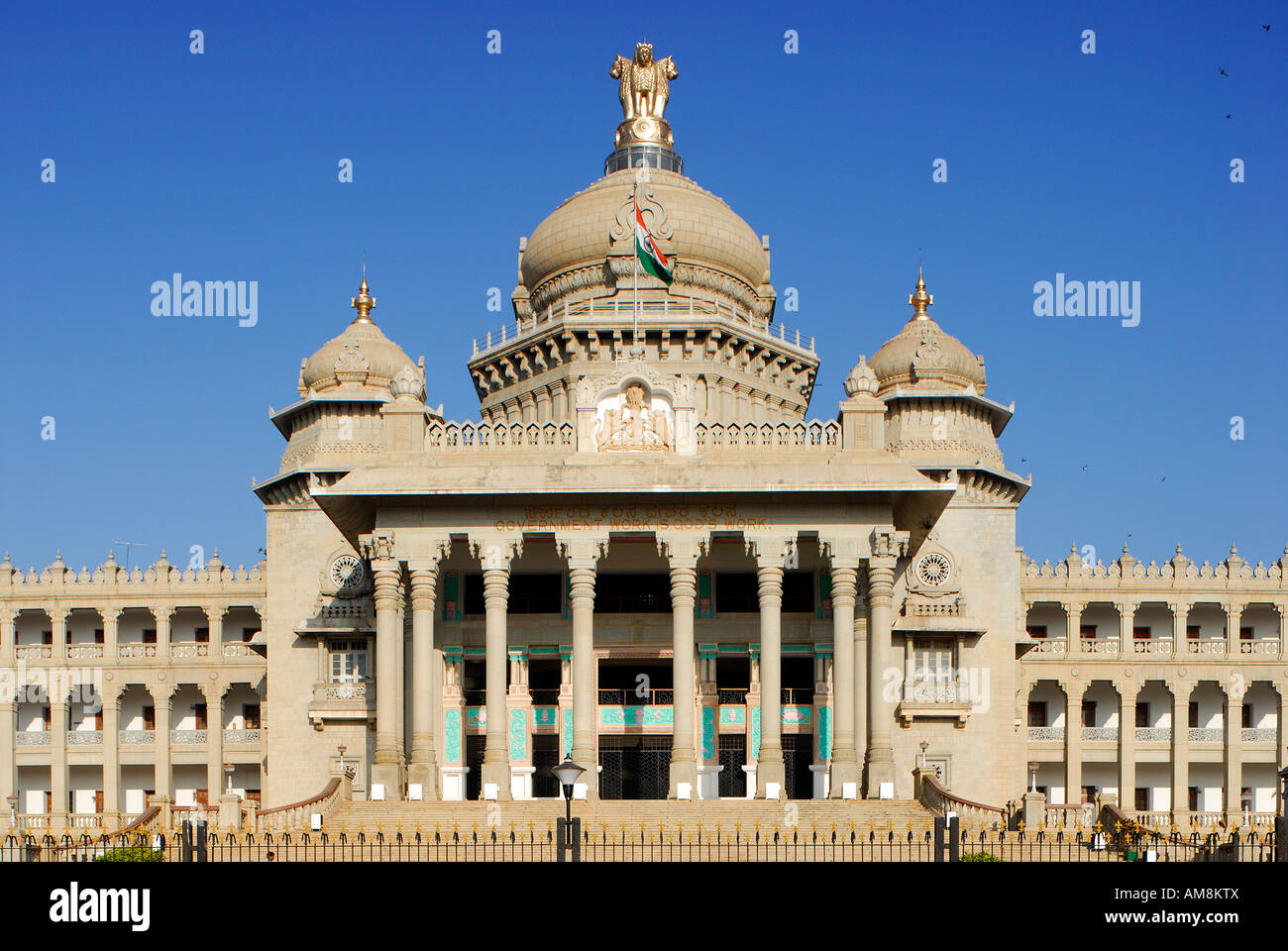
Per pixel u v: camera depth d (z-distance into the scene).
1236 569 103.31
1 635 102.56
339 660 85.44
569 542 71.56
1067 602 102.62
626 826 63.81
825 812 65.25
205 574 102.44
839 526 71.56
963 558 86.62
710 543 72.88
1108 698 104.44
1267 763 102.81
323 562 86.31
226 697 103.50
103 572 102.88
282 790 84.19
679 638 70.94
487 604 71.69
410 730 76.69
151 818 64.25
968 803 64.06
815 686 77.81
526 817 65.56
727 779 78.50
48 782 104.00
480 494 71.12
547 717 79.94
